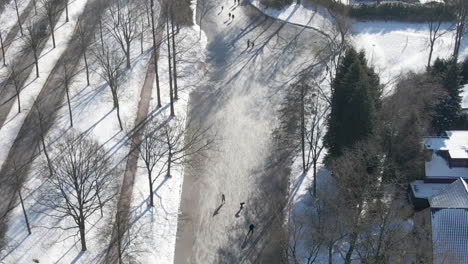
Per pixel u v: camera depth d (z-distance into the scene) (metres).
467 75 101.00
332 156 82.12
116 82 94.31
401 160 79.50
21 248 72.00
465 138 84.19
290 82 107.25
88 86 102.44
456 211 68.12
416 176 80.38
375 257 61.94
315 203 79.19
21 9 124.44
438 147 82.31
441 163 81.12
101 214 76.88
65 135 89.75
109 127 93.00
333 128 81.00
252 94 104.62
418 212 75.19
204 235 76.75
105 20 118.69
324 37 120.94
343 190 71.38
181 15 122.75
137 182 83.38
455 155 80.44
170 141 83.94
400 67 109.94
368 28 124.44
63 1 126.00
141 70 108.00
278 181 85.44
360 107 76.31
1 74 104.88
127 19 115.00
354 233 64.94
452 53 113.88
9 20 120.75
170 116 97.06
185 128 94.81
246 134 94.75
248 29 124.75
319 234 67.25
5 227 74.44
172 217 78.94
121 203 79.50
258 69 111.50
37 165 84.06
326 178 84.44
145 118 96.12
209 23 126.69
